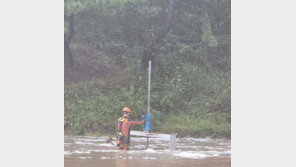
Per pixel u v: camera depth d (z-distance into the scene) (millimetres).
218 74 36188
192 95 33719
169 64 35625
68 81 32812
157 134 18812
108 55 36250
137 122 18625
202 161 14375
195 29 38219
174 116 31359
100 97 31547
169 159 14594
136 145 20672
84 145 19672
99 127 27750
